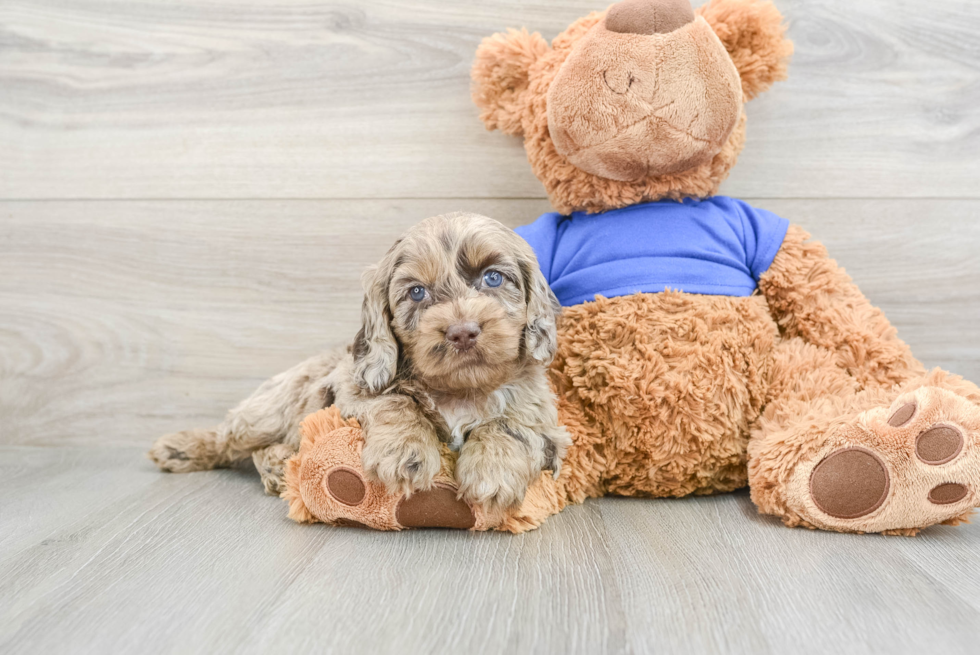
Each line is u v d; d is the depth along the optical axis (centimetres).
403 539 164
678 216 205
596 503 197
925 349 247
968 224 244
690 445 190
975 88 242
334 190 253
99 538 166
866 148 244
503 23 246
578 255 207
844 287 207
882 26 240
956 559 148
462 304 156
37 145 257
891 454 157
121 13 252
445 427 172
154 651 113
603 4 244
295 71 250
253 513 186
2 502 196
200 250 257
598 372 192
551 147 208
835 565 144
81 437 262
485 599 130
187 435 234
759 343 194
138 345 260
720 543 159
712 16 199
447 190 251
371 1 247
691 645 113
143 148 255
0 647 115
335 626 120
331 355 213
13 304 260
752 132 244
